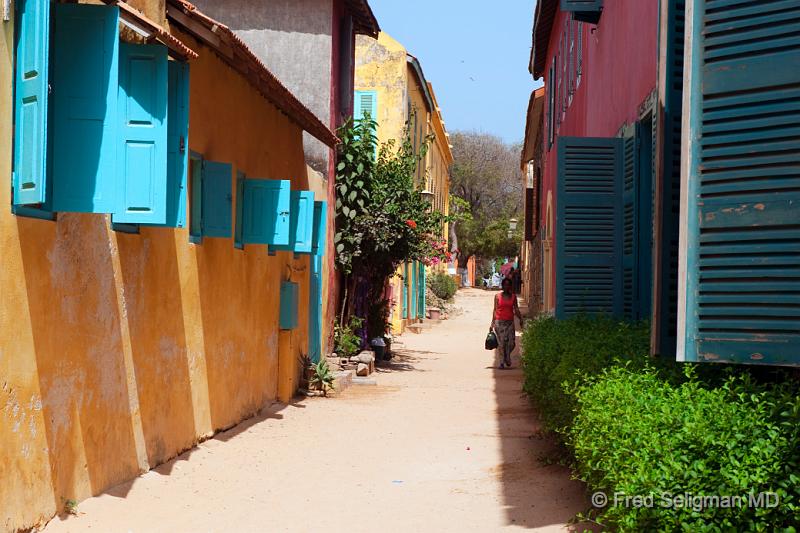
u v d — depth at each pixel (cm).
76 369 645
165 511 685
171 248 849
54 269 610
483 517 677
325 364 1456
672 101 673
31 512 575
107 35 602
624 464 448
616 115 1196
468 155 7319
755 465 389
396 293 2992
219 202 958
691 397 498
